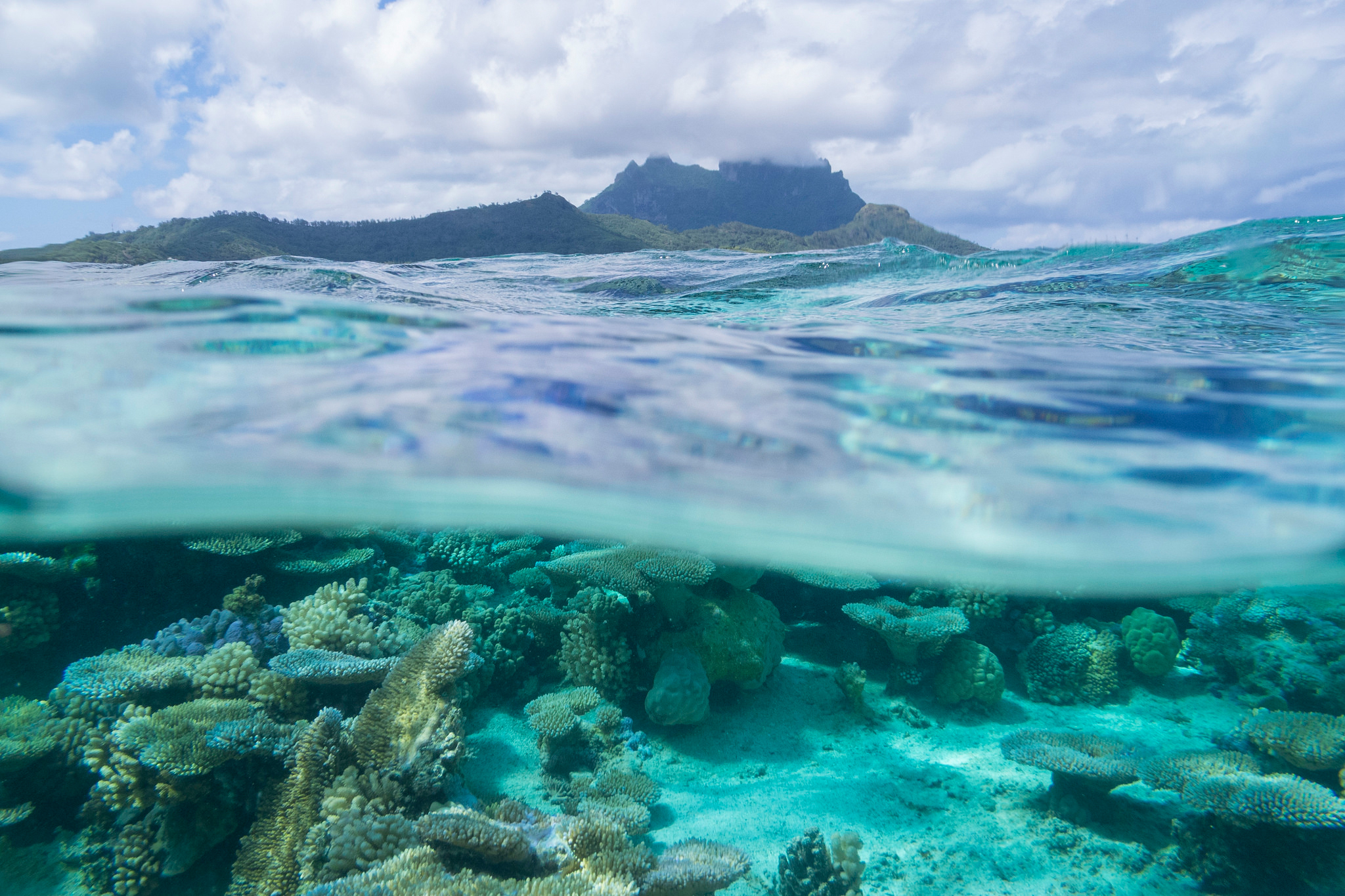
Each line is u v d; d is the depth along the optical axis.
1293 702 9.62
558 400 4.59
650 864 5.45
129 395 4.26
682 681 8.64
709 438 4.41
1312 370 4.95
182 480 4.89
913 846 7.11
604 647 9.10
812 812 7.57
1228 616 10.79
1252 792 6.29
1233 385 4.86
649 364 5.28
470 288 10.46
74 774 6.72
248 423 4.31
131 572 8.91
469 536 11.56
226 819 6.20
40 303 5.16
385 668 7.05
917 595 11.50
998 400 4.72
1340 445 4.28
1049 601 11.69
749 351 5.76
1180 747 9.09
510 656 9.18
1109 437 4.32
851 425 4.46
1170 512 4.31
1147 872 6.73
